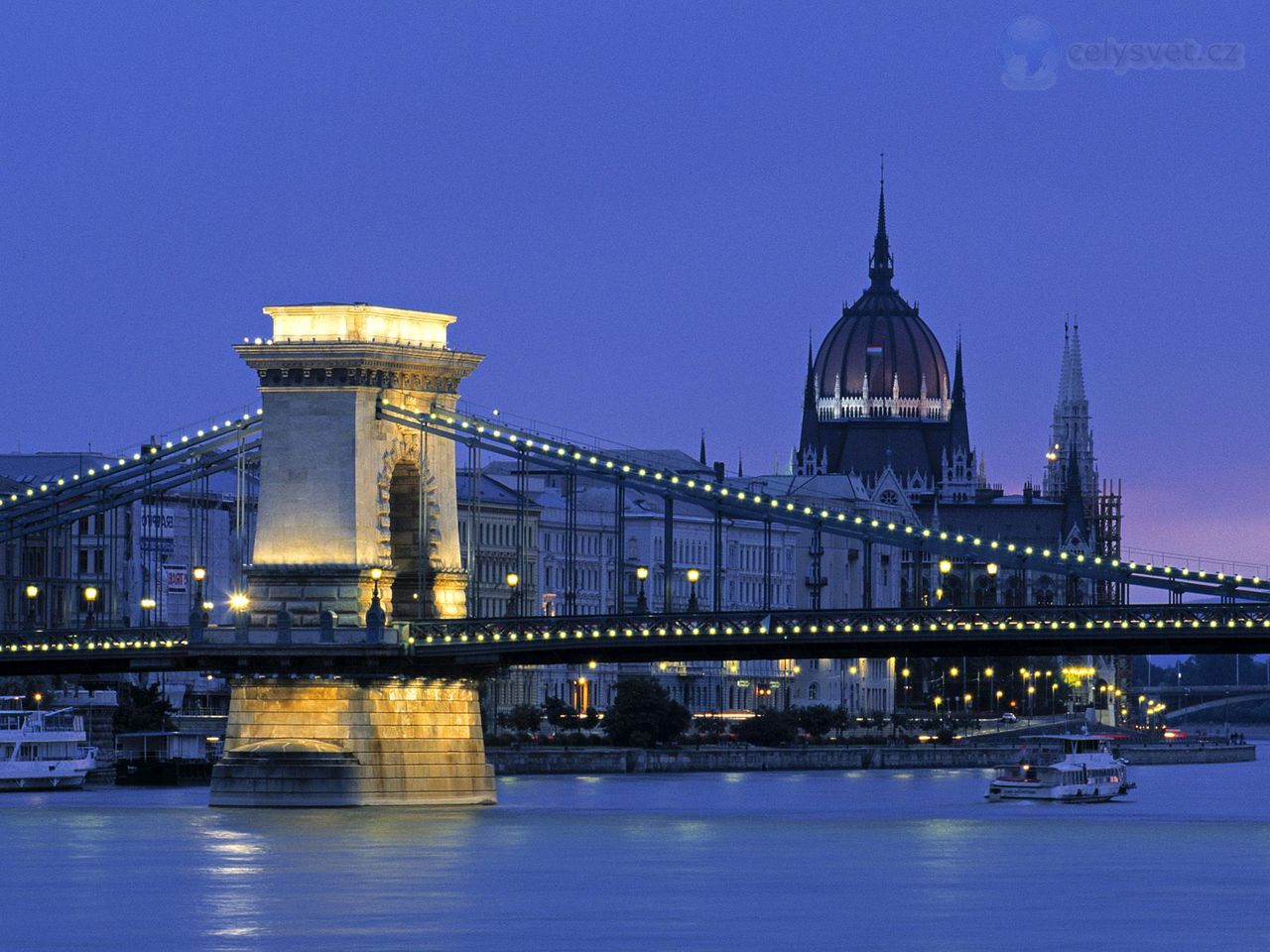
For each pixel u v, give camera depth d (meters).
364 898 187.62
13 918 179.25
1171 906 186.75
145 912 181.38
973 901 188.88
